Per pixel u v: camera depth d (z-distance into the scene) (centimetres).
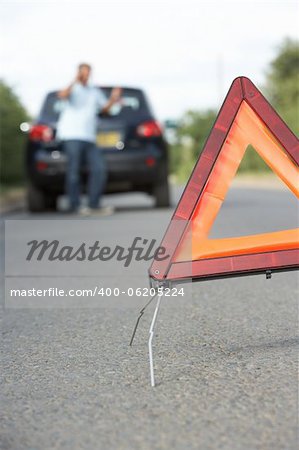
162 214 1980
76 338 699
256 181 5922
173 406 489
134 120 2014
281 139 591
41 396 521
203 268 573
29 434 448
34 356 636
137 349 648
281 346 640
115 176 2011
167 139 2094
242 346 646
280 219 1794
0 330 745
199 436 434
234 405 486
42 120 2017
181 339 681
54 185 2038
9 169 5000
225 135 580
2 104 4922
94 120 1955
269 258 588
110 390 530
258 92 591
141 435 439
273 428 443
